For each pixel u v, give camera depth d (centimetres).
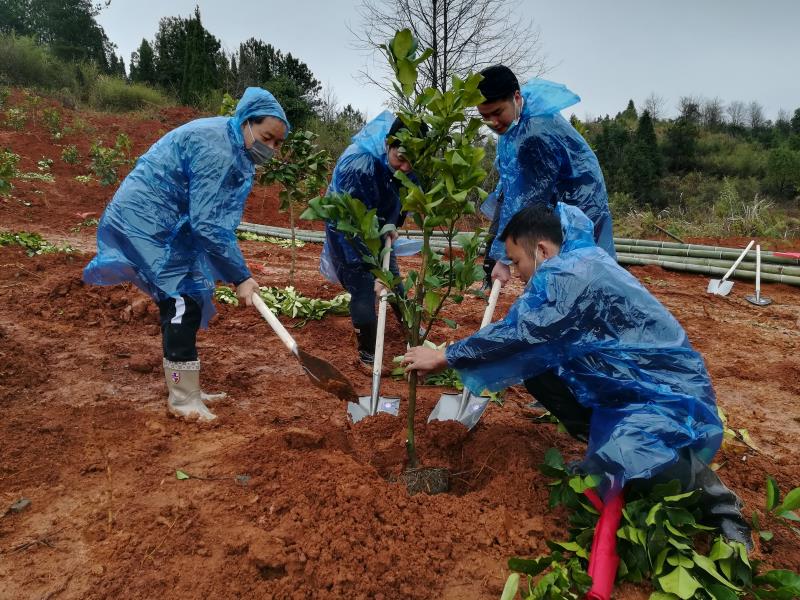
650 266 1005
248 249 1038
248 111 348
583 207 393
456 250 1058
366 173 449
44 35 3691
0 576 235
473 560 252
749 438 371
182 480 298
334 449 318
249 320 582
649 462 236
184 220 360
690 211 2314
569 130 390
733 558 233
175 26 3534
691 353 261
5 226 996
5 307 551
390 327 588
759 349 586
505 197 417
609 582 226
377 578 238
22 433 336
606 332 259
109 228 352
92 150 1433
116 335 512
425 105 275
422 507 278
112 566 240
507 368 275
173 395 370
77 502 282
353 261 474
